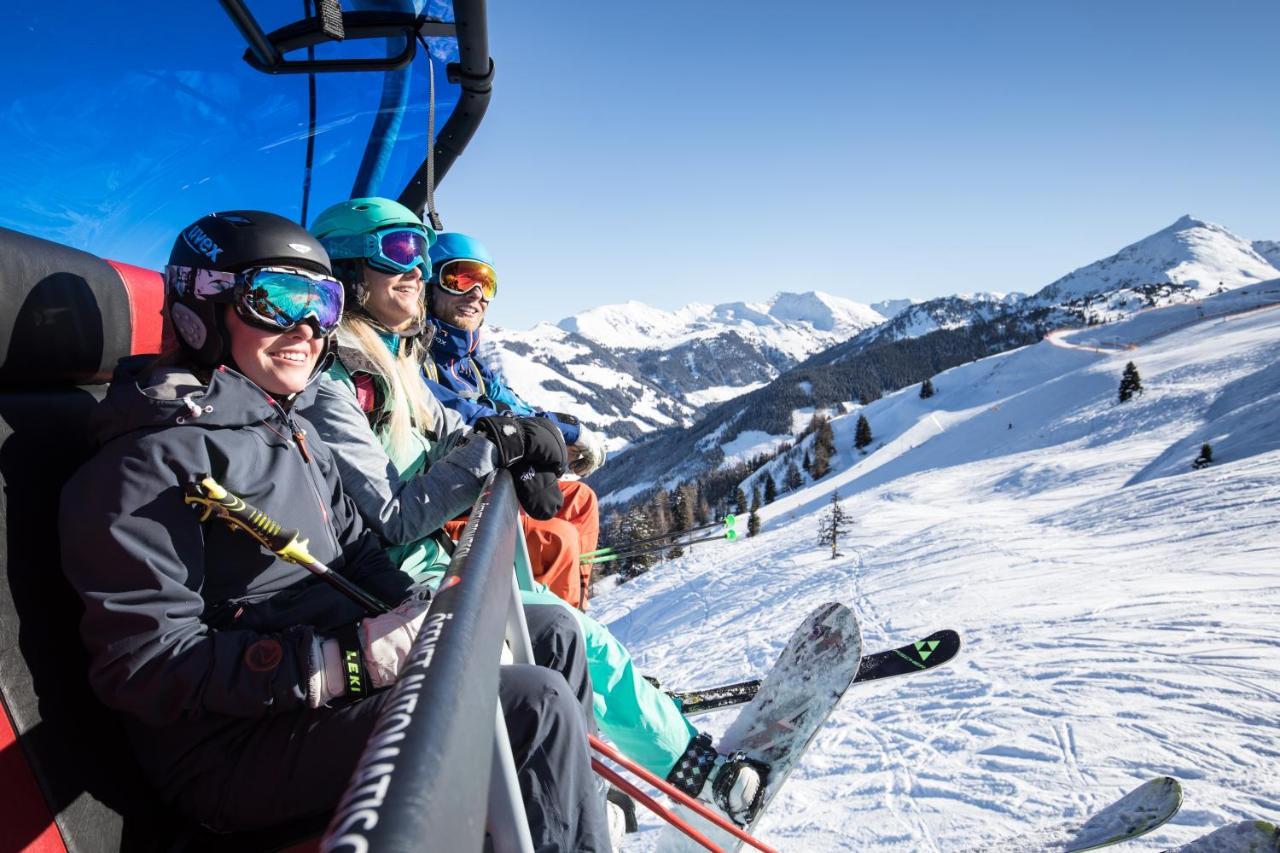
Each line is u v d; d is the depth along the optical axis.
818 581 27.12
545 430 2.26
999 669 7.30
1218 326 142.12
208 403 1.56
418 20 2.78
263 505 1.65
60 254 1.69
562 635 2.01
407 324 2.83
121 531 1.39
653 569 51.69
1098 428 84.38
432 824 0.55
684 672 17.56
